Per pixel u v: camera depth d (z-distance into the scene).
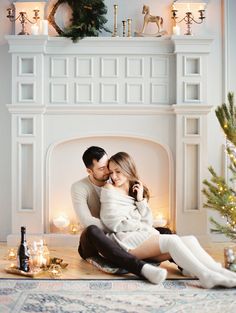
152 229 3.54
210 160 4.69
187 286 3.05
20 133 4.50
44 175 4.56
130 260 3.21
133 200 3.64
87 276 3.32
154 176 4.71
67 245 4.46
